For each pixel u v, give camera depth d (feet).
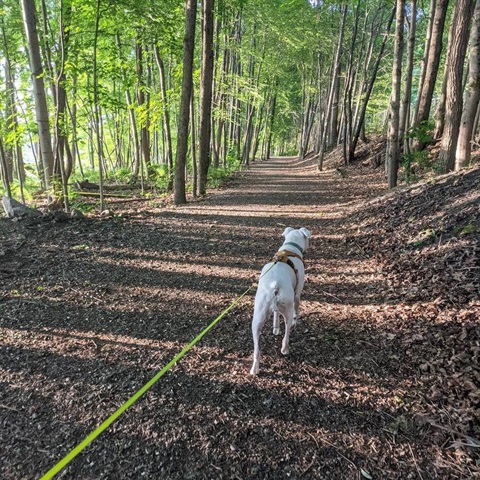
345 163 63.93
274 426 9.98
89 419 10.08
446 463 8.80
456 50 29.25
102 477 8.53
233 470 8.75
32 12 26.55
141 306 16.21
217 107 58.90
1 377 11.48
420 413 10.18
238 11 54.03
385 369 11.98
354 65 75.36
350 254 22.35
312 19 61.72
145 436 9.60
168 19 31.86
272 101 119.55
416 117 46.44
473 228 18.48
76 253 21.70
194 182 41.27
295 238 14.71
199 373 12.00
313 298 17.17
